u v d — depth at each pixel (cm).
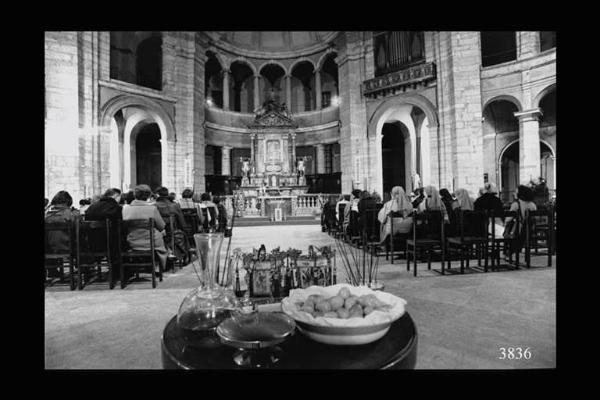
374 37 1919
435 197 706
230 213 1825
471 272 612
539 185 1104
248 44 2375
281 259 370
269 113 2202
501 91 1454
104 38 1509
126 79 1859
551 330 355
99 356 310
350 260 737
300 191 2067
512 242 662
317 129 2288
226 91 2302
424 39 1702
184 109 1869
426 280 557
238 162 2381
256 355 170
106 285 565
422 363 286
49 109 1234
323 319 171
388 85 1769
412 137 2023
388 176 2300
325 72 2441
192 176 1848
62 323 392
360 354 170
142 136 2166
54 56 1243
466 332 352
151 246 546
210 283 227
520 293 480
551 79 1315
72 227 546
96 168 1426
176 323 212
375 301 201
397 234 705
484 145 1752
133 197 697
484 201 699
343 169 2023
